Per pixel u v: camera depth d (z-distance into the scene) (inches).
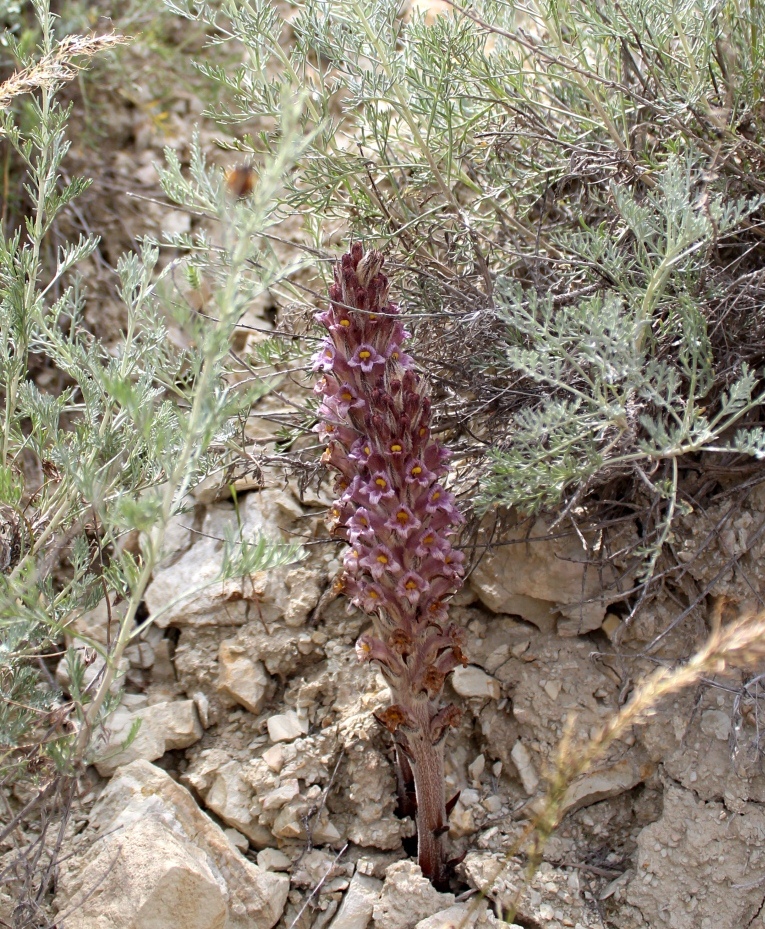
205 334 19.5
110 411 23.5
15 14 33.5
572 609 25.1
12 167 33.4
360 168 26.5
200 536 28.1
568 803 23.7
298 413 28.1
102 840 22.7
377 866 23.6
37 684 24.7
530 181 27.9
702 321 22.7
